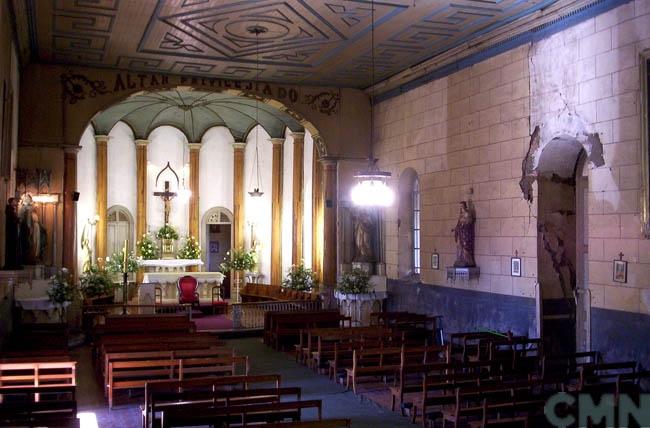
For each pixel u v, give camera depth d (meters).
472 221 16.03
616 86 12.04
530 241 14.20
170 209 27.53
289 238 26.53
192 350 11.59
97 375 13.77
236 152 28.09
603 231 12.27
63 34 15.94
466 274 15.66
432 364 10.64
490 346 12.18
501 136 15.19
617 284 11.93
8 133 13.46
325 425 6.95
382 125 20.81
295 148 26.03
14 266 13.06
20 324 15.79
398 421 10.25
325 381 13.12
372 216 20.77
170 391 11.12
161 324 15.23
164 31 15.78
